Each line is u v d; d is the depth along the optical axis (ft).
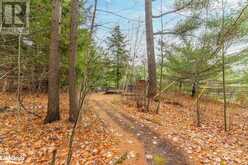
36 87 64.28
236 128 45.44
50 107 36.19
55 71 36.70
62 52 55.67
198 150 28.30
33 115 40.37
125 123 37.81
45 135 30.71
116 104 55.72
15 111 41.86
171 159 24.89
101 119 39.06
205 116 53.11
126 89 69.05
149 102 53.42
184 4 53.62
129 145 28.32
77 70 37.37
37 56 45.37
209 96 77.30
